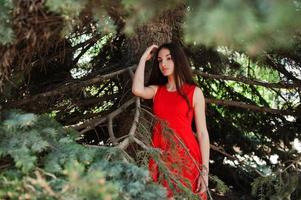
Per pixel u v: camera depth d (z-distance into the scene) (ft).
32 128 7.57
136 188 6.87
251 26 4.89
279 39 5.32
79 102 13.15
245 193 16.11
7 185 6.22
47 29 6.81
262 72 15.08
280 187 11.76
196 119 10.61
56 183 6.36
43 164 7.08
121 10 6.46
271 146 15.47
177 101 10.39
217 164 16.52
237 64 15.03
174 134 10.03
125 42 13.38
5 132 7.13
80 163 6.99
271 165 15.26
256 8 4.96
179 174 9.76
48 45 8.69
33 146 6.86
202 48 13.52
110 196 5.81
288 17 4.85
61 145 7.41
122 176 7.33
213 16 4.90
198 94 10.49
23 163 6.41
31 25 6.66
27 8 6.46
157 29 12.05
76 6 5.99
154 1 5.92
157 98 10.69
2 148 6.75
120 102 12.76
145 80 11.96
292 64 13.71
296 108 14.33
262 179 11.97
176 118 10.29
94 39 12.64
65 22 6.59
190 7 5.80
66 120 13.76
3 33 6.33
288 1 4.86
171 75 10.66
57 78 13.26
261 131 15.72
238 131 16.03
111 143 10.18
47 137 7.53
